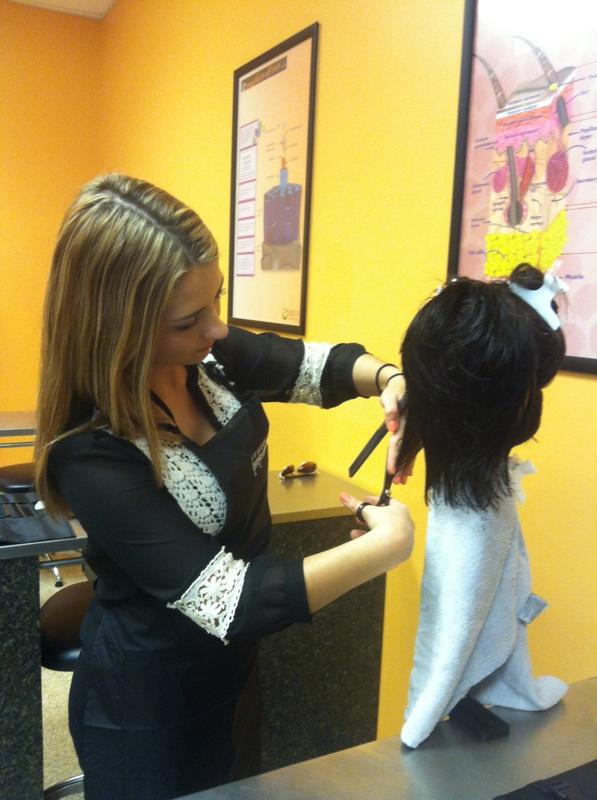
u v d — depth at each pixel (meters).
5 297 3.47
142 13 2.87
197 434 0.95
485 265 1.23
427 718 0.67
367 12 1.51
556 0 1.07
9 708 1.33
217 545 0.79
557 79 1.07
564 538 1.12
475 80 1.23
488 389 0.62
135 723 0.93
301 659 1.55
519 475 0.73
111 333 0.72
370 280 1.55
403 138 1.42
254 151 2.01
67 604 1.56
